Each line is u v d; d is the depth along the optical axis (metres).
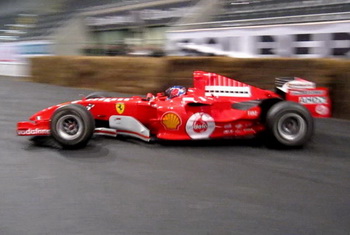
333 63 5.59
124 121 4.43
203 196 3.06
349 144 4.43
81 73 9.56
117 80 8.80
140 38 13.05
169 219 2.71
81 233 2.54
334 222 2.66
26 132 4.29
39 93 8.66
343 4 8.16
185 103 4.32
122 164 3.77
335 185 3.28
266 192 3.14
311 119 4.13
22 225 2.64
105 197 3.05
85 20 14.59
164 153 4.12
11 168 3.66
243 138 4.68
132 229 2.59
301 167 3.70
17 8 21.09
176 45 8.97
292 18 7.59
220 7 10.68
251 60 6.59
